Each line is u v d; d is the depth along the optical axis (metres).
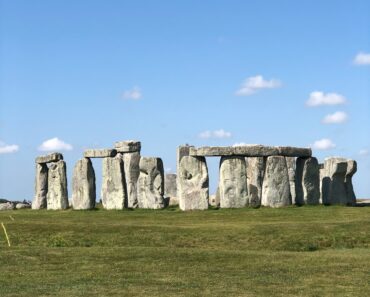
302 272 27.33
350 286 24.92
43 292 23.84
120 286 24.81
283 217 45.75
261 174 57.34
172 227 39.41
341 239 36.28
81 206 57.69
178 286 24.83
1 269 27.94
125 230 38.31
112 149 58.00
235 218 46.00
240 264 28.94
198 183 52.81
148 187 55.84
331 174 58.06
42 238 37.31
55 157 62.88
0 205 69.94
